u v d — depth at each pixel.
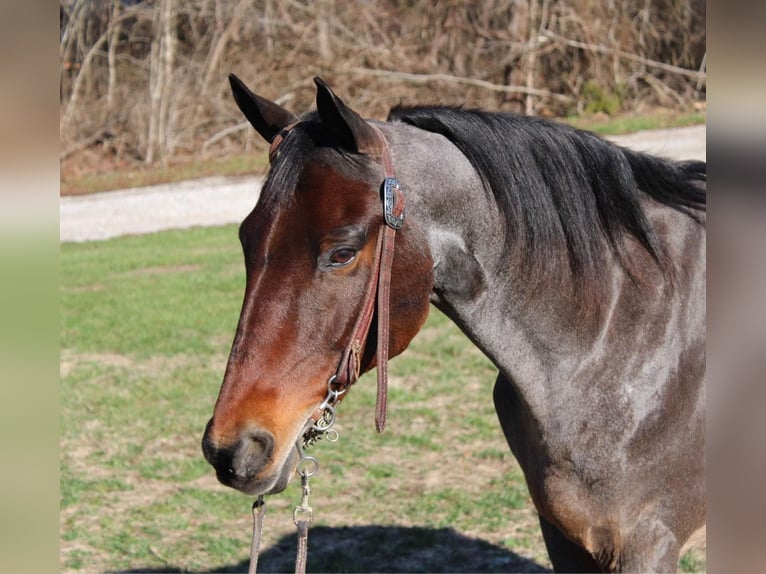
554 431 2.23
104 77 15.27
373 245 1.92
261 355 1.87
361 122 1.94
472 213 2.12
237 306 8.09
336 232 1.87
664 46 14.86
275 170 1.93
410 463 4.79
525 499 4.33
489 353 2.24
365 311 1.92
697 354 2.25
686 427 2.23
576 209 2.19
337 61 14.62
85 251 10.73
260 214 1.90
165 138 14.89
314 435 2.04
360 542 4.01
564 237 2.19
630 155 2.33
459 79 14.38
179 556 3.94
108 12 15.15
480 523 4.13
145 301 8.36
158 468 4.87
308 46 14.74
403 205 1.95
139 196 13.28
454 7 14.64
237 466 1.84
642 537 2.24
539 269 2.17
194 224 11.78
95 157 14.98
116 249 10.70
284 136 2.01
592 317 2.20
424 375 6.16
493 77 14.67
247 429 1.85
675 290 2.26
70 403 5.89
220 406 1.86
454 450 4.93
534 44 14.40
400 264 1.98
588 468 2.21
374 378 6.16
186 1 14.88
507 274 2.17
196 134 15.09
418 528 4.08
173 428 5.45
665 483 2.23
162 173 14.22
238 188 13.27
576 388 2.21
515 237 2.15
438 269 2.09
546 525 2.49
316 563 3.83
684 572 3.62
